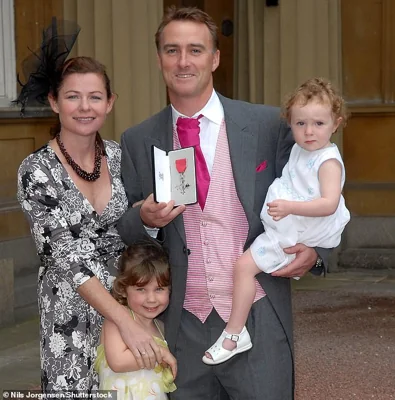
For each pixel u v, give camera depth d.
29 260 7.43
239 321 3.20
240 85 8.82
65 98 3.18
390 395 5.07
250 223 3.25
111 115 7.62
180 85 3.21
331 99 3.28
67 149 3.24
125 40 7.57
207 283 3.26
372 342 6.16
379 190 8.90
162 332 3.38
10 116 7.21
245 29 8.75
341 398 5.04
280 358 3.27
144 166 3.36
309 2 8.33
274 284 3.30
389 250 8.85
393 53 8.74
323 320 6.81
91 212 3.22
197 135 3.28
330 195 3.24
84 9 7.55
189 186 3.09
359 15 8.80
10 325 6.62
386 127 8.87
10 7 7.38
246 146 3.28
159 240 3.38
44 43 3.26
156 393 3.22
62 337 3.18
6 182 7.34
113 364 3.15
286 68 8.45
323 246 3.34
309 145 3.29
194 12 3.22
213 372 3.29
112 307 3.10
